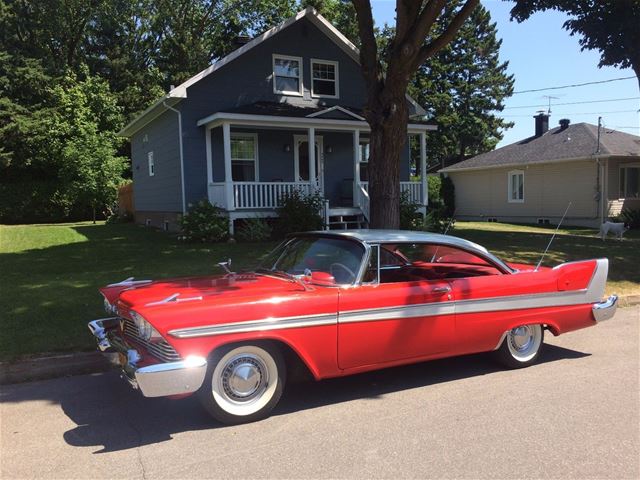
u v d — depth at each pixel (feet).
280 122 51.21
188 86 53.72
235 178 57.98
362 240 15.44
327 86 63.00
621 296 28.63
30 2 106.01
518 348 17.87
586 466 11.07
